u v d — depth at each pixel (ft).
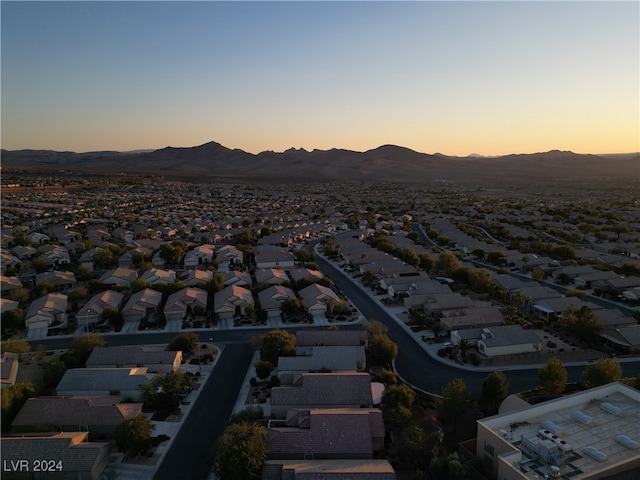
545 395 238.68
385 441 208.95
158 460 200.44
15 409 222.69
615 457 162.50
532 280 476.95
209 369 284.00
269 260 528.22
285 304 369.30
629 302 399.03
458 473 169.89
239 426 193.88
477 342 306.14
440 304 370.94
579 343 317.42
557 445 166.09
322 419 201.57
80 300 399.24
